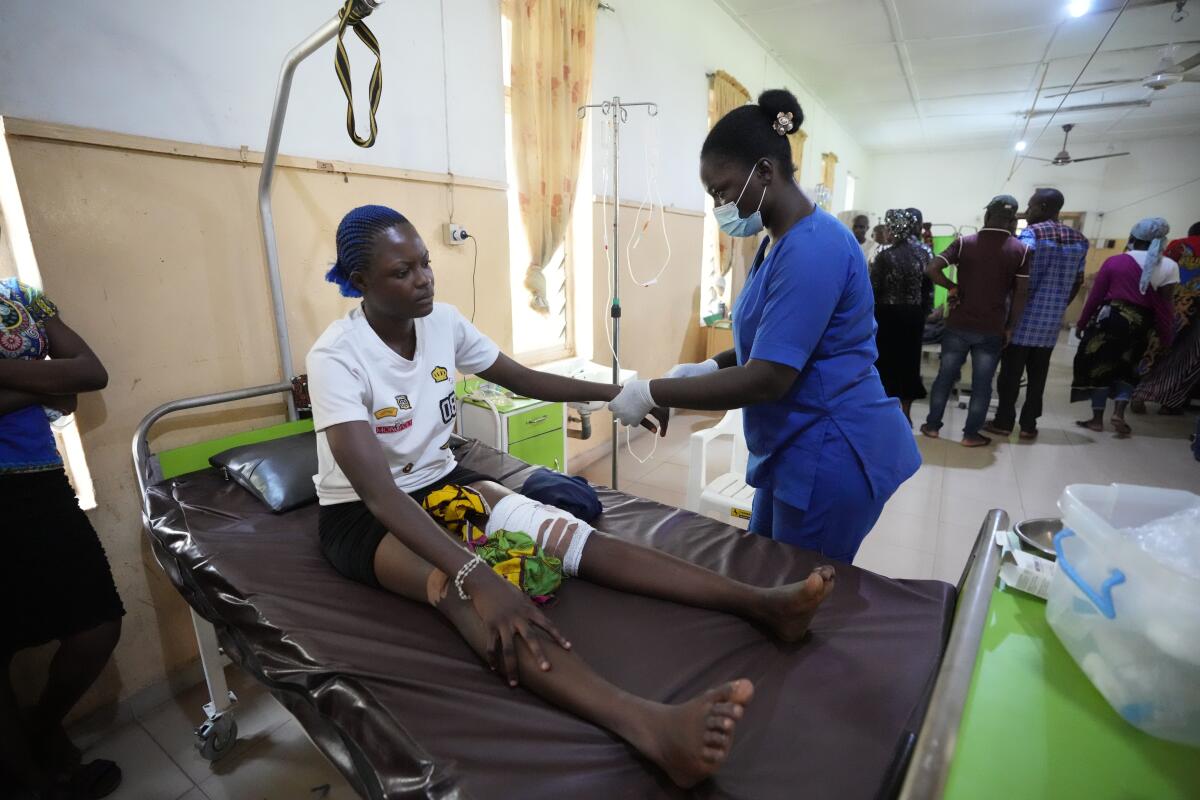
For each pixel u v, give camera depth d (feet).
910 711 2.61
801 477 4.12
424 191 7.23
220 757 4.86
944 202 33.42
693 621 3.29
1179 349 12.03
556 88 8.77
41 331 4.17
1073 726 2.17
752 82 15.61
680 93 12.57
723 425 7.31
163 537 4.36
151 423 4.83
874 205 35.24
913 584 3.58
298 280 6.13
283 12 5.68
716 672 2.90
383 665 2.94
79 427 4.83
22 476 4.04
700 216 14.28
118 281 4.88
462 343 4.50
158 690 5.49
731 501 6.86
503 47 8.32
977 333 11.68
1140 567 2.13
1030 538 3.25
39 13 4.24
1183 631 1.98
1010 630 2.70
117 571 5.16
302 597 3.52
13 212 4.44
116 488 5.08
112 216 4.77
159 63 4.89
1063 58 16.55
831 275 3.59
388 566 3.49
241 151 5.46
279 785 4.65
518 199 8.69
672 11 11.79
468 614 3.08
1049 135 27.48
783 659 2.98
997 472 10.84
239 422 5.85
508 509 3.89
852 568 3.77
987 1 12.75
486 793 2.20
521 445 7.49
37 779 4.29
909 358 11.55
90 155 4.59
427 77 7.09
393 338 3.90
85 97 4.51
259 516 4.61
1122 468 11.04
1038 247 11.48
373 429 3.83
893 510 9.32
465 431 7.70
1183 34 14.60
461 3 7.36
